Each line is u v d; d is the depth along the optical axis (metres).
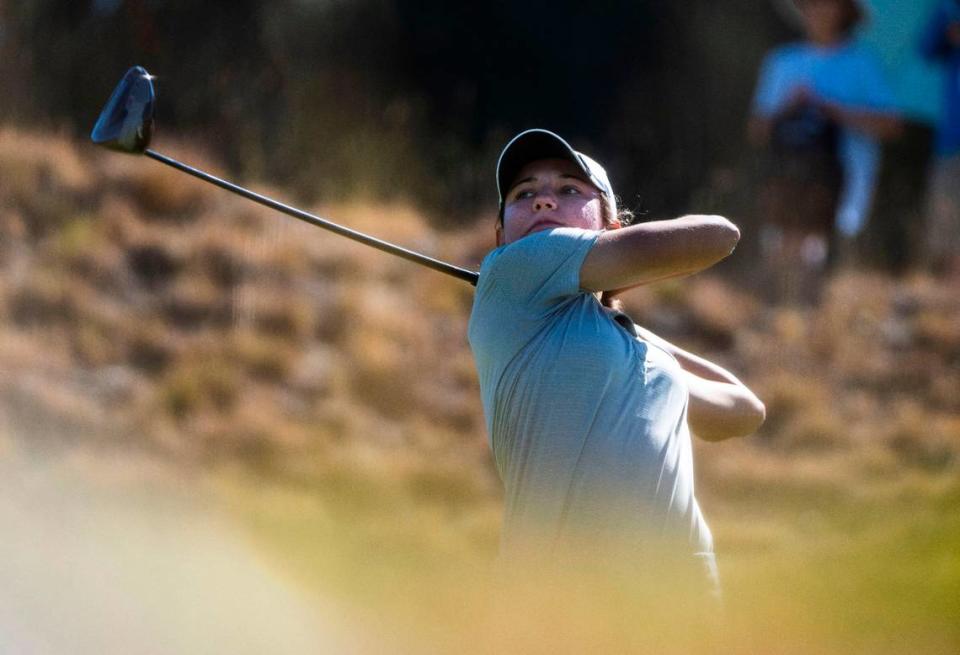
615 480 10.07
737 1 53.88
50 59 47.41
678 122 54.28
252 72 50.03
